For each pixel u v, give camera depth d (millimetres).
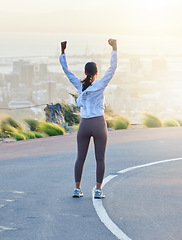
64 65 7344
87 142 7277
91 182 8359
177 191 7637
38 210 6527
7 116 17219
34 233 5578
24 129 17797
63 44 7426
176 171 9422
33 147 12891
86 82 7125
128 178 8719
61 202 6957
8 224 5910
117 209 6562
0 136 15828
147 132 16547
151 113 20562
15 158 11062
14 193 7523
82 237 5438
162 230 5664
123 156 11297
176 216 6223
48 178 8719
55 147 12875
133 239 5367
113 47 7133
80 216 6238
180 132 16578
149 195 7367
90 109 7102
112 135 15594
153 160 10758
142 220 6051
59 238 5406
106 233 5570
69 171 9422
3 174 9117
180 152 11992
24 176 8906
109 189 7812
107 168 9734
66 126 18547
